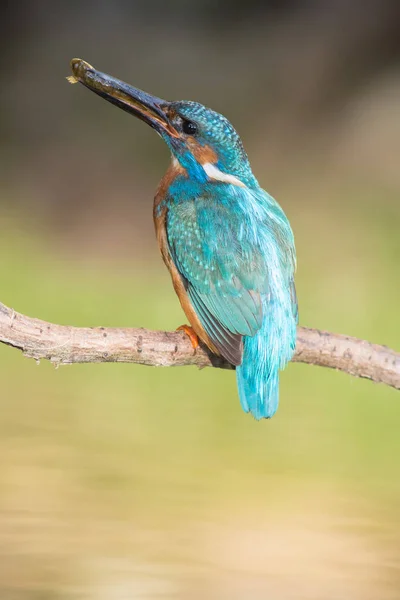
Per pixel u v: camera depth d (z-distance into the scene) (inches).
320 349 301.7
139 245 837.8
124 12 1106.7
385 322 670.5
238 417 527.5
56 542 396.8
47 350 258.8
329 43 1069.8
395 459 492.7
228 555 399.2
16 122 1007.6
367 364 301.9
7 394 548.4
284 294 299.1
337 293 714.2
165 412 529.7
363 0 1083.9
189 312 310.2
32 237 828.0
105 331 268.7
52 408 527.2
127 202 908.6
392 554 401.4
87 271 760.3
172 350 288.5
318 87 1036.5
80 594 359.9
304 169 957.8
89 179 940.0
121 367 578.2
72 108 1018.7
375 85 1018.7
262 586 371.6
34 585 364.5
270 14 1113.4
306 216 862.5
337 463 483.5
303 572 386.0
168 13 1108.5
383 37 1052.5
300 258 778.2
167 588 368.5
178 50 1080.2
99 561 383.2
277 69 1057.5
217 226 311.0
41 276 734.5
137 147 969.5
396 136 951.0
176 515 420.2
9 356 604.1
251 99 1040.8
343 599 370.0
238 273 302.0
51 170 951.6
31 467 449.7
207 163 325.7
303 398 546.3
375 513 433.4
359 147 957.8
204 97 1045.2
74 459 463.2
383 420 526.3
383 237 813.9
